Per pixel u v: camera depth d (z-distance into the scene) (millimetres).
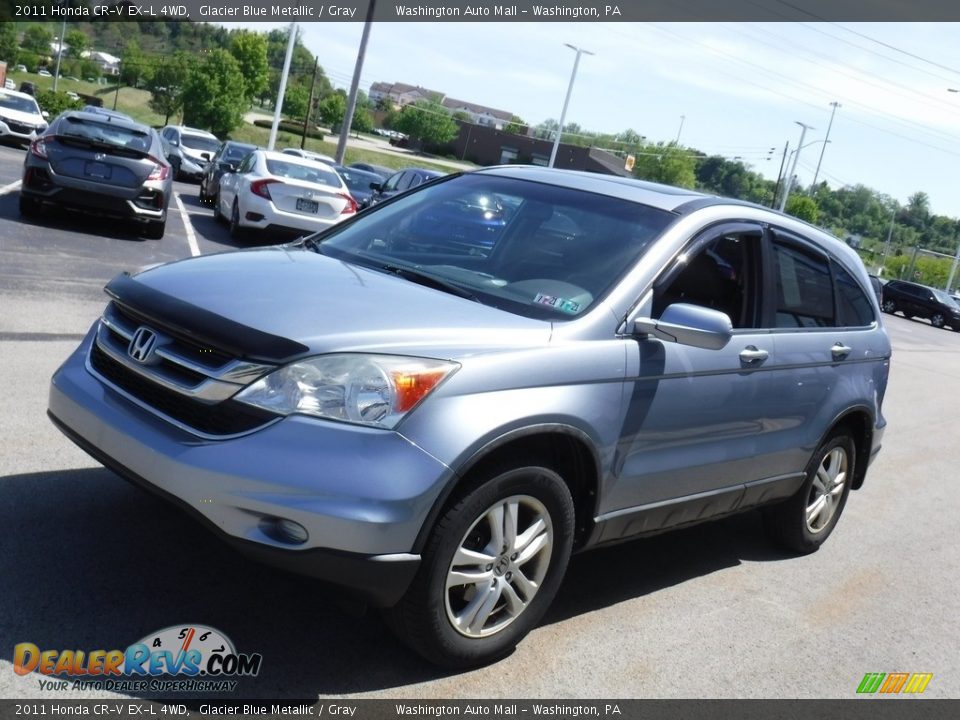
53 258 10469
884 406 12430
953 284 103062
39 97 53906
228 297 3383
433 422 3080
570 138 119438
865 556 5836
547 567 3582
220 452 3004
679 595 4648
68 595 3436
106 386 3434
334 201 15336
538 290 3812
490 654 3484
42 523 3963
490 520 3330
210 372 3115
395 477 2977
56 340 7082
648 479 3930
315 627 3561
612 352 3648
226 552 3990
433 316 3412
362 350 3107
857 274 5523
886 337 5719
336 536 2928
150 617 3402
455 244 4199
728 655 4090
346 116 36094
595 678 3646
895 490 7785
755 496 4793
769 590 4957
